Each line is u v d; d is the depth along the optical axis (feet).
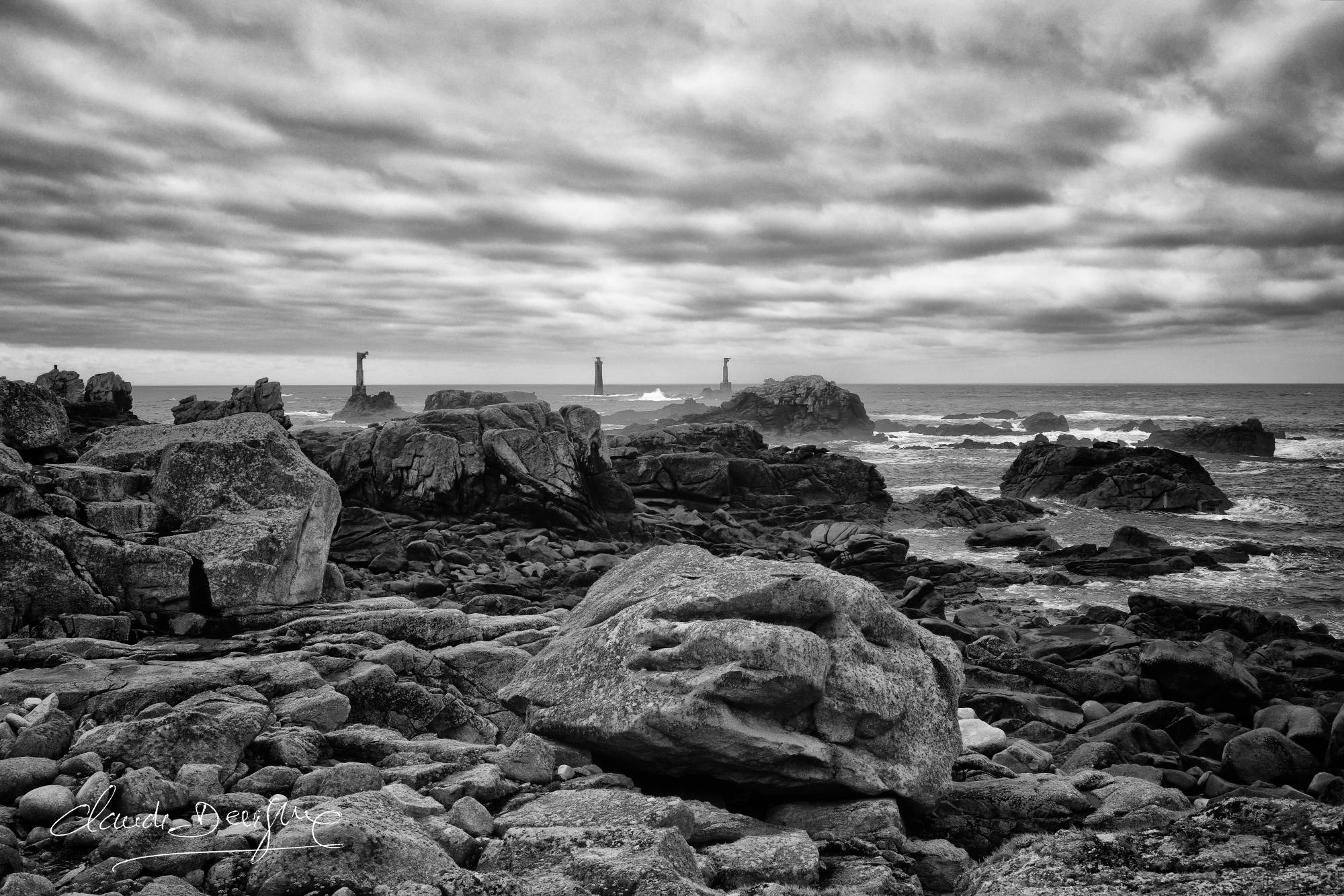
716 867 25.29
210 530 50.14
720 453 166.91
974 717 50.65
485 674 41.52
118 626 44.55
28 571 43.91
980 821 32.50
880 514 165.78
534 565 95.09
